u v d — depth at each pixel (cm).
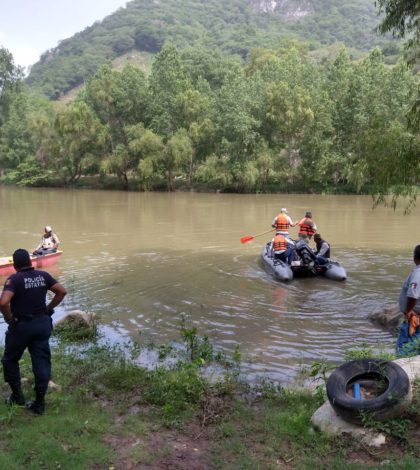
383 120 879
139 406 505
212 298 994
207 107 4731
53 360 649
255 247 1608
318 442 413
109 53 17488
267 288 1074
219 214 2642
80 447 411
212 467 387
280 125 4300
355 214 2562
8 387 544
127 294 1028
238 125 4244
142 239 1794
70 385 562
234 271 1242
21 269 480
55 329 783
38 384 473
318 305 942
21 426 446
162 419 470
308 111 4122
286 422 452
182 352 699
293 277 1177
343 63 4728
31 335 471
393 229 2000
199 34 19050
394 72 4088
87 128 4922
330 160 4116
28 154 5869
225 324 832
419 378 466
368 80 4234
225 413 483
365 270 1247
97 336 776
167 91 4888
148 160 4438
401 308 590
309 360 673
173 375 561
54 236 1399
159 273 1227
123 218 2467
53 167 5378
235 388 559
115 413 486
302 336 773
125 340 757
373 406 413
